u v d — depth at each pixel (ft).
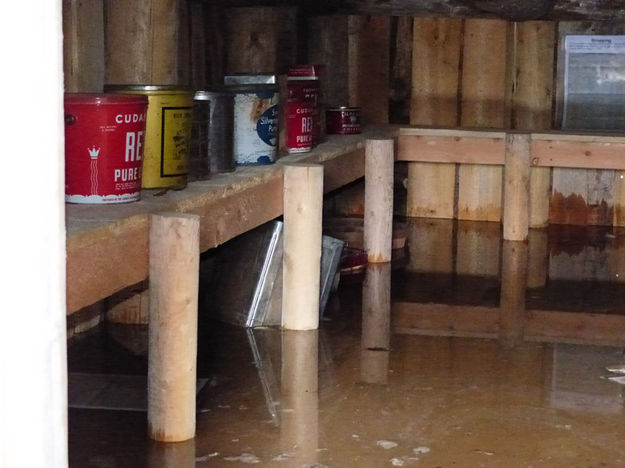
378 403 8.33
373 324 11.09
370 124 18.01
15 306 2.83
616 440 7.49
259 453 7.14
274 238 11.00
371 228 14.28
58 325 3.00
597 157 16.20
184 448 7.22
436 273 13.89
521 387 8.81
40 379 2.92
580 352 10.03
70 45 9.84
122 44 10.39
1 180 2.76
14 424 2.86
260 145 10.48
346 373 9.20
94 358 9.61
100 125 7.13
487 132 16.60
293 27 17.02
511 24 17.98
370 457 7.07
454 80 18.24
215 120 9.52
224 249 11.59
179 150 8.37
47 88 2.89
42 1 2.85
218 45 16.19
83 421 7.77
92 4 10.15
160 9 10.46
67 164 7.20
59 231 2.98
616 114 17.79
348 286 13.08
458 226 17.65
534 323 11.21
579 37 17.75
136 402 8.26
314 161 11.92
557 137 16.28
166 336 7.18
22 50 2.78
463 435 7.56
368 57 18.29
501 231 17.20
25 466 2.89
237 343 10.26
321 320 11.28
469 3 16.87
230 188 8.87
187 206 7.86
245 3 16.35
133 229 6.82
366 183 14.21
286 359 9.66
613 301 12.34
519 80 18.11
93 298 6.28
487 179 18.08
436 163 18.25
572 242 16.28
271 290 11.03
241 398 8.45
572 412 8.14
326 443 7.36
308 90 12.16
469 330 10.87
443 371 9.29
